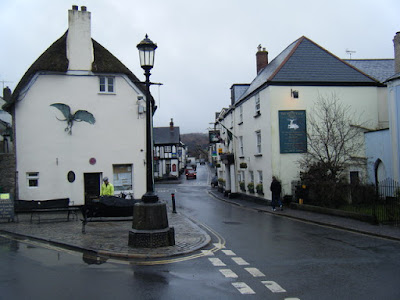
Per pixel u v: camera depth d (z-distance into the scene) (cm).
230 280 724
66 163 1995
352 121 2323
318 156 2205
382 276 750
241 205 2472
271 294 643
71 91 2017
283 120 2283
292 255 948
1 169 1936
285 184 2278
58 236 1141
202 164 11381
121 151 2075
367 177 2211
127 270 787
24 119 1962
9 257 891
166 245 1003
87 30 2053
